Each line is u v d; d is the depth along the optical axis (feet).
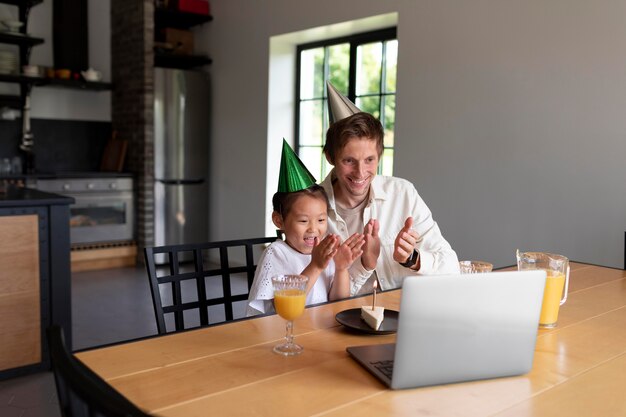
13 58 15.56
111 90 17.72
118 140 17.35
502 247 10.50
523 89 10.03
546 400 3.08
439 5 11.18
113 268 16.38
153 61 16.30
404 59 11.90
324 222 5.16
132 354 3.58
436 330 3.08
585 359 3.72
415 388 3.17
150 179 16.53
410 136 11.88
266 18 15.28
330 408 2.90
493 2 10.34
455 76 11.02
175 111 16.80
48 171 16.76
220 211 17.43
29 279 8.66
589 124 9.21
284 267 5.08
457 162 11.09
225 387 3.12
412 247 4.68
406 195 5.98
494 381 3.32
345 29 13.78
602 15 8.96
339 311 4.62
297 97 15.89
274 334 4.03
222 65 16.96
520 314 3.26
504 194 10.41
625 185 8.83
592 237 9.27
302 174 5.03
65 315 9.07
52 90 17.01
